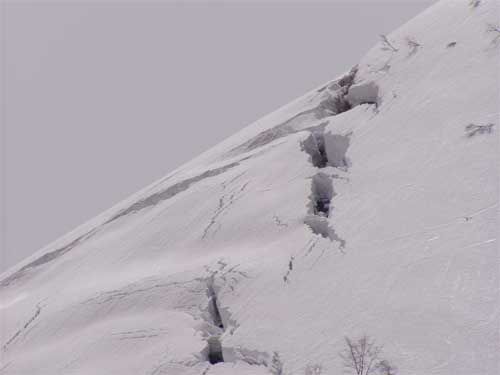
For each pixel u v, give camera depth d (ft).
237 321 54.90
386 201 58.54
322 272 55.31
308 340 49.32
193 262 68.39
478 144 57.11
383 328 46.78
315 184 69.05
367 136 68.74
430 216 53.88
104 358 59.93
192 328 57.52
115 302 69.21
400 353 44.21
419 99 67.77
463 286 46.32
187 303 61.52
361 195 61.52
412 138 63.62
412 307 47.06
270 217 66.85
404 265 50.96
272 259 59.88
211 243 70.64
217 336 55.11
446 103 64.18
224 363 51.83
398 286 49.52
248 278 58.95
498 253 46.93
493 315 43.04
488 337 41.88
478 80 63.62
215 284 61.00
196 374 51.72
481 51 66.90
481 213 50.93
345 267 54.29
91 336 64.44
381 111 70.69
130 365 56.44
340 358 46.32
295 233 62.34
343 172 66.49
